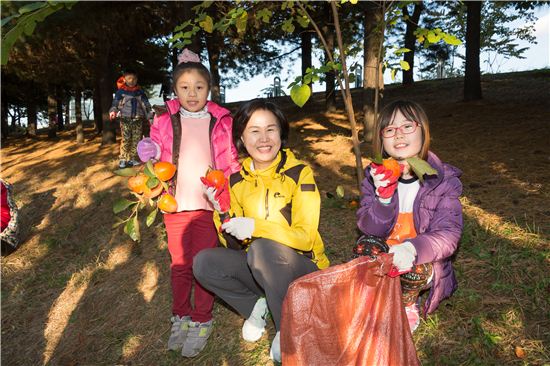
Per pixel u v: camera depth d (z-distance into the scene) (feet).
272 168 7.83
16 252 17.66
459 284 9.22
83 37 34.91
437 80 54.29
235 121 7.82
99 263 15.03
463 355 7.39
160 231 15.69
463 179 15.34
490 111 28.04
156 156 8.96
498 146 18.99
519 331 7.61
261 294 8.62
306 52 40.86
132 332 11.02
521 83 40.16
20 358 11.78
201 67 8.83
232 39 38.70
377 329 5.91
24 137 64.13
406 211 7.60
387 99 43.86
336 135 26.58
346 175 17.78
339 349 5.97
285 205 7.73
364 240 7.19
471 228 11.33
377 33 10.94
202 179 7.70
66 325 12.55
